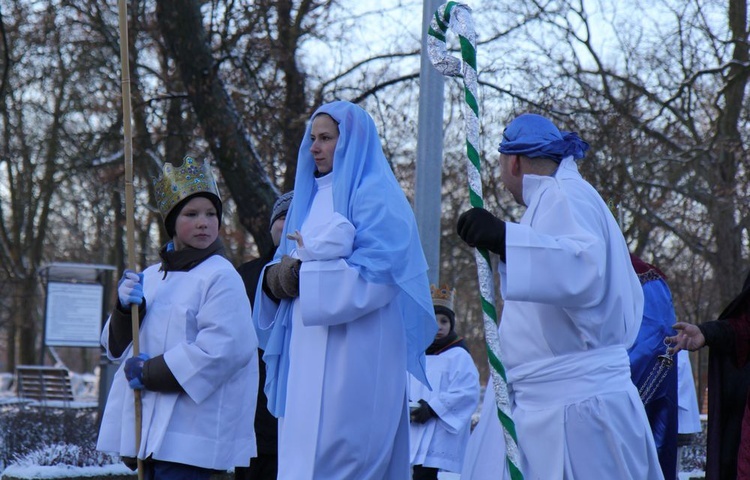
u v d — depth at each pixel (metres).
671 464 10.38
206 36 22.23
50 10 28.59
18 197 44.19
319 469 7.28
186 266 7.67
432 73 13.63
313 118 7.72
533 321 6.29
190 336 7.48
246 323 7.52
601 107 26.97
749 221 27.38
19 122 39.50
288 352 7.81
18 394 29.08
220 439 7.44
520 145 6.45
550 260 5.79
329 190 7.75
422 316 7.83
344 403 7.25
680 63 29.20
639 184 27.97
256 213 21.67
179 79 24.58
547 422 6.19
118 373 7.73
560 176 6.38
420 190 13.55
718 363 8.59
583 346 6.20
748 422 7.92
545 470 6.19
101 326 26.64
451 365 11.88
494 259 18.20
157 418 7.36
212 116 21.52
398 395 7.50
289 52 23.55
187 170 7.68
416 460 11.62
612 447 6.13
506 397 5.91
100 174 31.77
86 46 29.25
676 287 30.41
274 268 7.66
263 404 10.12
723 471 8.57
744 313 8.30
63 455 14.77
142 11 26.17
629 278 6.35
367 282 7.16
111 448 7.57
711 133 28.61
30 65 33.16
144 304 7.63
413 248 7.45
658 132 28.59
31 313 45.91
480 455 6.62
